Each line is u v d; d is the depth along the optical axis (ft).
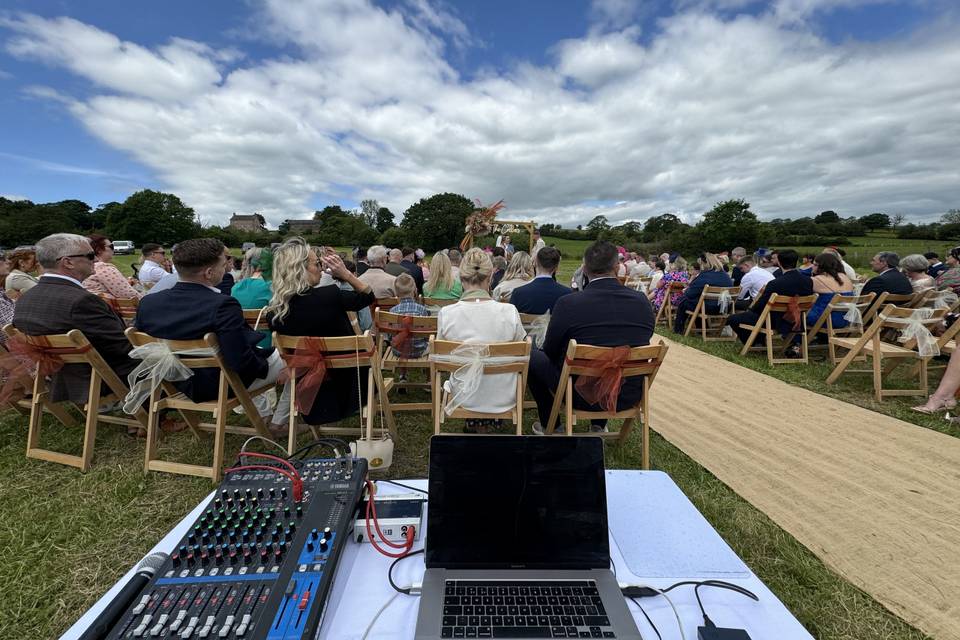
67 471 8.79
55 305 8.69
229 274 15.98
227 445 10.00
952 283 17.65
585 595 3.35
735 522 7.32
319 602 3.06
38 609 5.64
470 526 3.68
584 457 3.84
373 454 6.30
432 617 3.14
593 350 7.78
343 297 8.55
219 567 3.35
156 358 7.90
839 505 7.84
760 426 11.26
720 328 22.76
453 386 8.32
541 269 12.08
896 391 13.07
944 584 6.04
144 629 2.85
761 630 3.20
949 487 8.40
